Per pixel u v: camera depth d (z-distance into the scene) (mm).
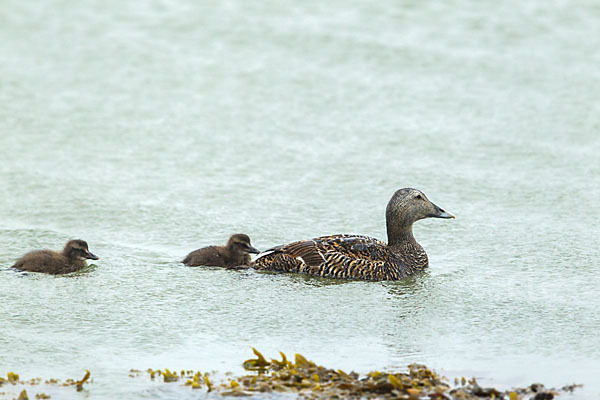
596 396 9992
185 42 26719
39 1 29219
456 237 16312
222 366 11031
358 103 23094
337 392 9922
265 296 13633
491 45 26594
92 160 19797
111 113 22391
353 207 17703
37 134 21078
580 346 11648
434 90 23828
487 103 23047
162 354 11430
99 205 17484
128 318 12648
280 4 29328
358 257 14539
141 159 19922
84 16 28391
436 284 14227
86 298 13383
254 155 20203
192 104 23016
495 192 18297
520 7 28969
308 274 14609
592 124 21734
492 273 14625
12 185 18359
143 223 16781
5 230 16281
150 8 28984
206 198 17953
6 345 11609
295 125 21875
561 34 27234
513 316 12773
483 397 9820
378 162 19828
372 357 11328
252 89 23859
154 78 24469
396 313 12953
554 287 13898
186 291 13766
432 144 20781
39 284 13938
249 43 26625
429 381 10242
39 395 10039
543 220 16906
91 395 10109
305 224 16906
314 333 12195
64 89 23656
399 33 27359
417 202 14914
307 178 19062
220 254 14922
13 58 25453
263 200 17938
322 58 25719
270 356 11375
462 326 12422
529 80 24359
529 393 10008
